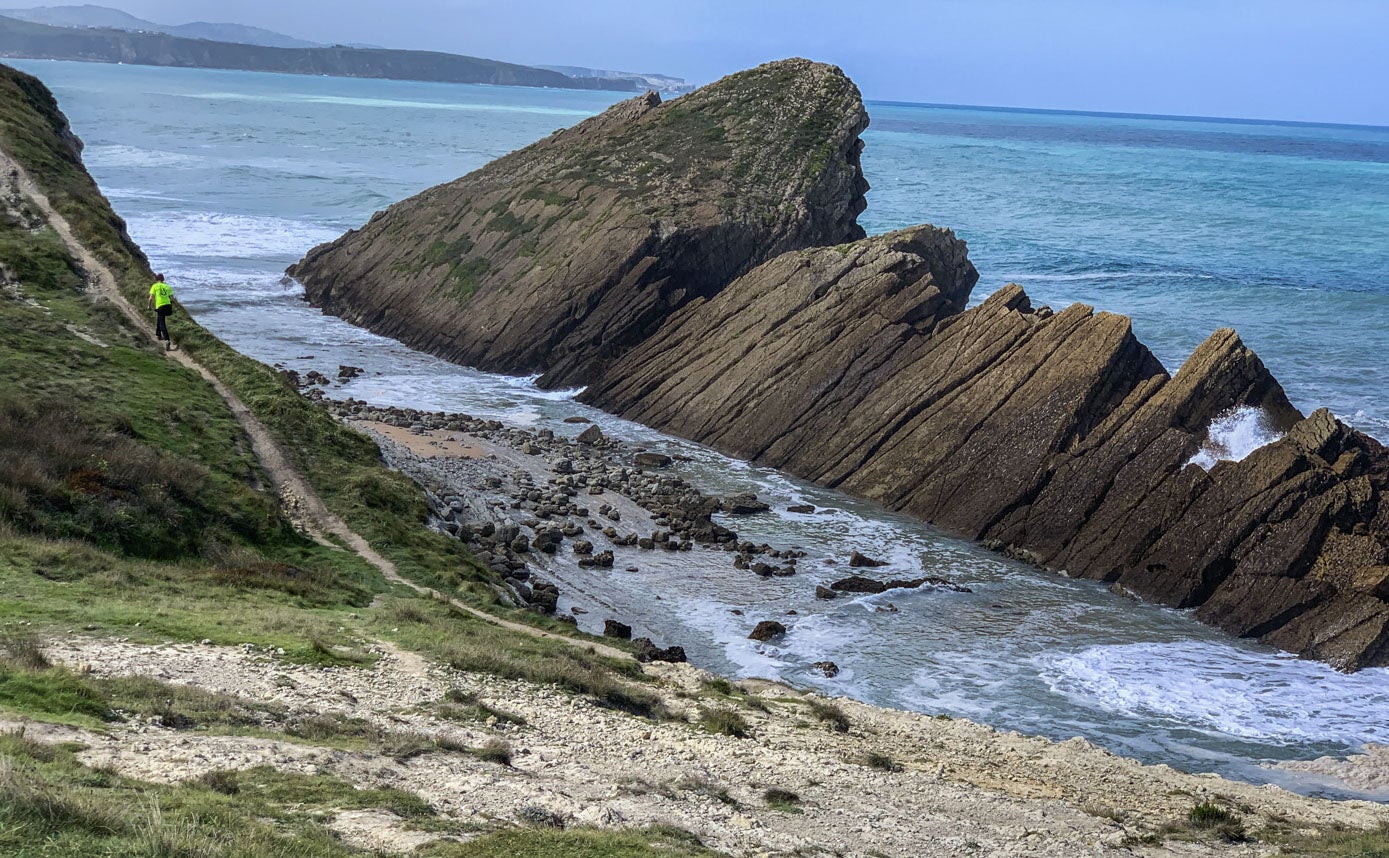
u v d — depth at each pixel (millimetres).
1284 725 32656
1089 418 48750
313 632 25234
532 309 70438
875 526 48344
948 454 50688
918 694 33250
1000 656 36375
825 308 59969
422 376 68000
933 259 69250
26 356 40125
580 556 41750
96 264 51625
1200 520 42656
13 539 26984
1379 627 37188
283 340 73750
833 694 32656
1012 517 47281
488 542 40812
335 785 14961
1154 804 23797
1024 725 31672
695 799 18188
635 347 67000
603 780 18469
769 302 62688
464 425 56531
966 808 20891
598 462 52844
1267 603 39656
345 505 38062
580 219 75625
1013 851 18156
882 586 41188
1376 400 64750
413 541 37219
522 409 62438
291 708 19438
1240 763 30047
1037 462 47938
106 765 13914
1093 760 27141
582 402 65125
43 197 56469
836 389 56281
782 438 56250
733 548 44281
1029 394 50469
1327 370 71438
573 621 35656
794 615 38344
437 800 15375
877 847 17172
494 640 27953
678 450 57312
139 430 37250
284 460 39688
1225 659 37250
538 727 21656
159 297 46156
